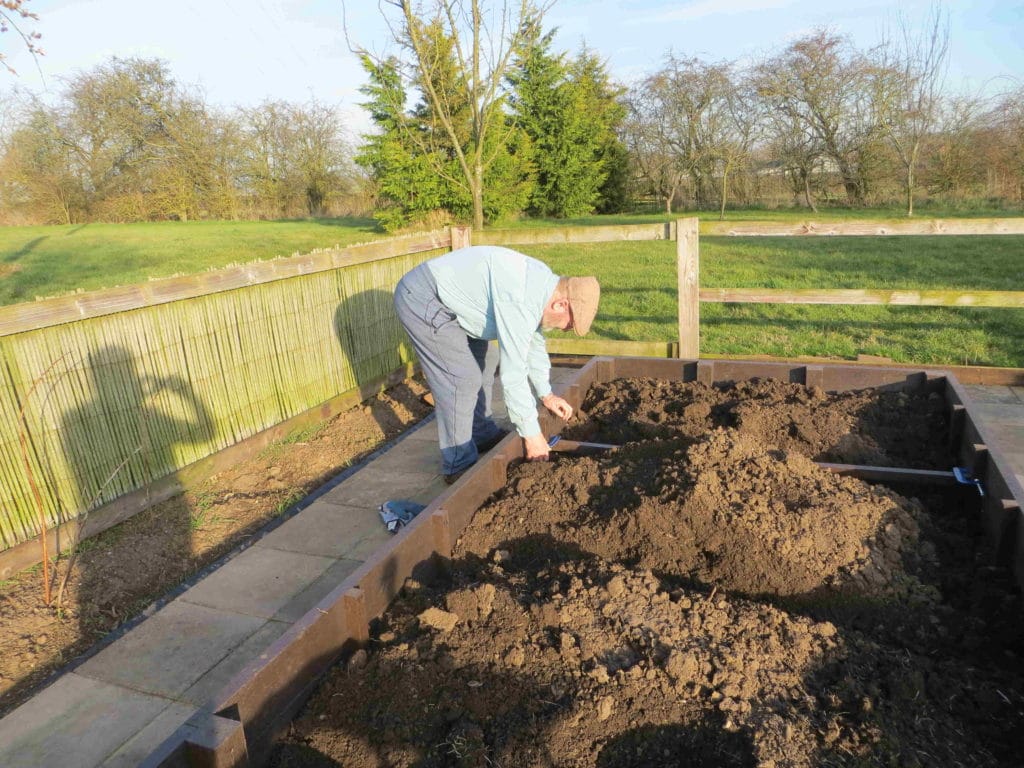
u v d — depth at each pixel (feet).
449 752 5.39
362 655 6.21
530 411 9.71
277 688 5.46
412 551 7.57
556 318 9.82
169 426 12.81
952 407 11.09
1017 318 24.54
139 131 100.78
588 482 9.26
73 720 7.48
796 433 11.51
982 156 71.36
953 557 8.12
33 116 95.14
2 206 95.91
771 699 5.69
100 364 11.44
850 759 5.16
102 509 11.68
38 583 10.28
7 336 10.11
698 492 8.17
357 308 17.60
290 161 107.45
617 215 95.71
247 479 13.74
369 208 105.81
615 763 5.28
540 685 5.92
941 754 5.28
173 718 7.47
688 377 14.61
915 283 32.86
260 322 14.69
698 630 6.42
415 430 15.79
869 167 81.41
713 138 91.97
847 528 7.91
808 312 27.30
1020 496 7.57
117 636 8.91
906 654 6.44
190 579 10.21
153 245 61.98
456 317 11.03
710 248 49.52
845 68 80.94
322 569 10.33
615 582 6.88
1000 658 6.48
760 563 7.57
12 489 10.36
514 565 8.18
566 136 88.84
